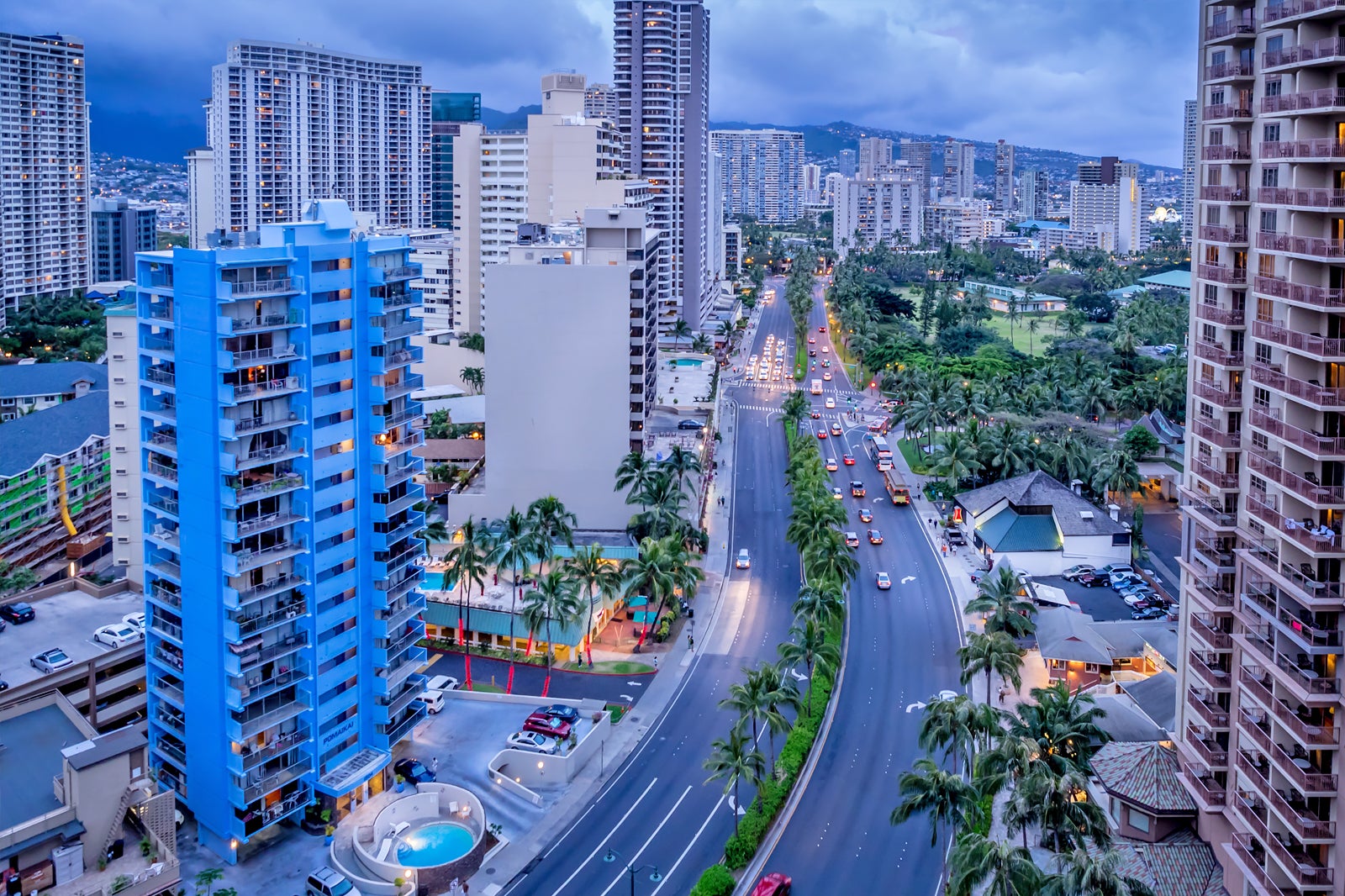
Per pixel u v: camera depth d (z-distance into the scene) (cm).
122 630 12662
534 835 10850
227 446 9988
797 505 18488
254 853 10406
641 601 15725
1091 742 11100
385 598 11306
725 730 12888
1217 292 9556
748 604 16638
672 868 10294
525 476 18175
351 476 11062
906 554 18712
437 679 13775
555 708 12950
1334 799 7912
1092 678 13888
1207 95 9656
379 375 11106
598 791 11638
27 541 17912
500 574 15525
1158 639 13875
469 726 12800
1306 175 8312
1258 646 8700
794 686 11794
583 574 14462
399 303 11312
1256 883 8431
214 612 10200
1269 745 8444
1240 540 9194
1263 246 8712
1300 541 8062
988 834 10469
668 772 11981
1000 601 13662
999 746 10056
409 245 11669
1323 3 7919
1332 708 7975
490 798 11431
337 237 10944
